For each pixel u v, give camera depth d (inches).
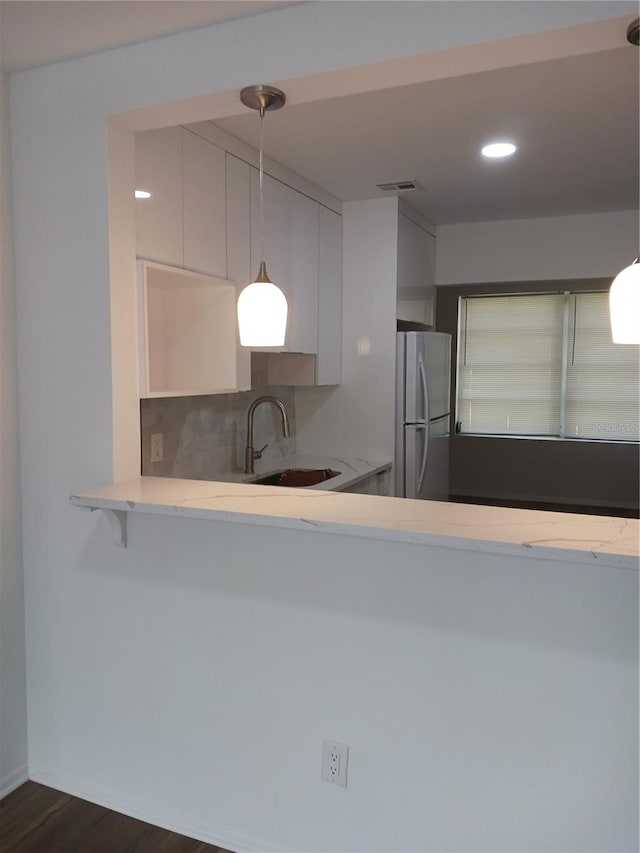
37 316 82.1
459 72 64.9
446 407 167.2
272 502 68.9
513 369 225.0
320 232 139.4
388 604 67.7
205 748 78.4
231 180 106.2
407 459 149.7
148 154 86.7
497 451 228.4
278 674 73.7
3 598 84.6
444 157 117.7
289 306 126.8
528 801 63.8
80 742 86.1
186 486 78.2
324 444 157.4
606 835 61.3
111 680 83.4
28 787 87.8
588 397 217.9
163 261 90.2
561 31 56.6
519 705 63.3
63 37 71.4
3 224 81.0
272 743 74.7
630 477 214.5
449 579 64.8
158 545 79.0
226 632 76.0
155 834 79.4
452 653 65.4
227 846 77.5
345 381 153.7
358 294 150.6
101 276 77.7
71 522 83.6
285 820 74.8
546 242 165.8
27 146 80.6
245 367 107.7
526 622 62.2
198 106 72.9
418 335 146.5
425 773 67.7
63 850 76.3
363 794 70.6
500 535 55.8
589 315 214.8
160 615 79.7
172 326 105.3
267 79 67.0
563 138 107.7
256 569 73.7
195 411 120.5
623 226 158.7
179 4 64.3
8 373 83.1
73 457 81.9
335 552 69.6
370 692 69.3
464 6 59.1
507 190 139.6
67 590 85.0
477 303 227.0
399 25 61.5
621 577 58.6
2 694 85.1
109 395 78.7
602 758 60.7
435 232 175.6
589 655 60.2
